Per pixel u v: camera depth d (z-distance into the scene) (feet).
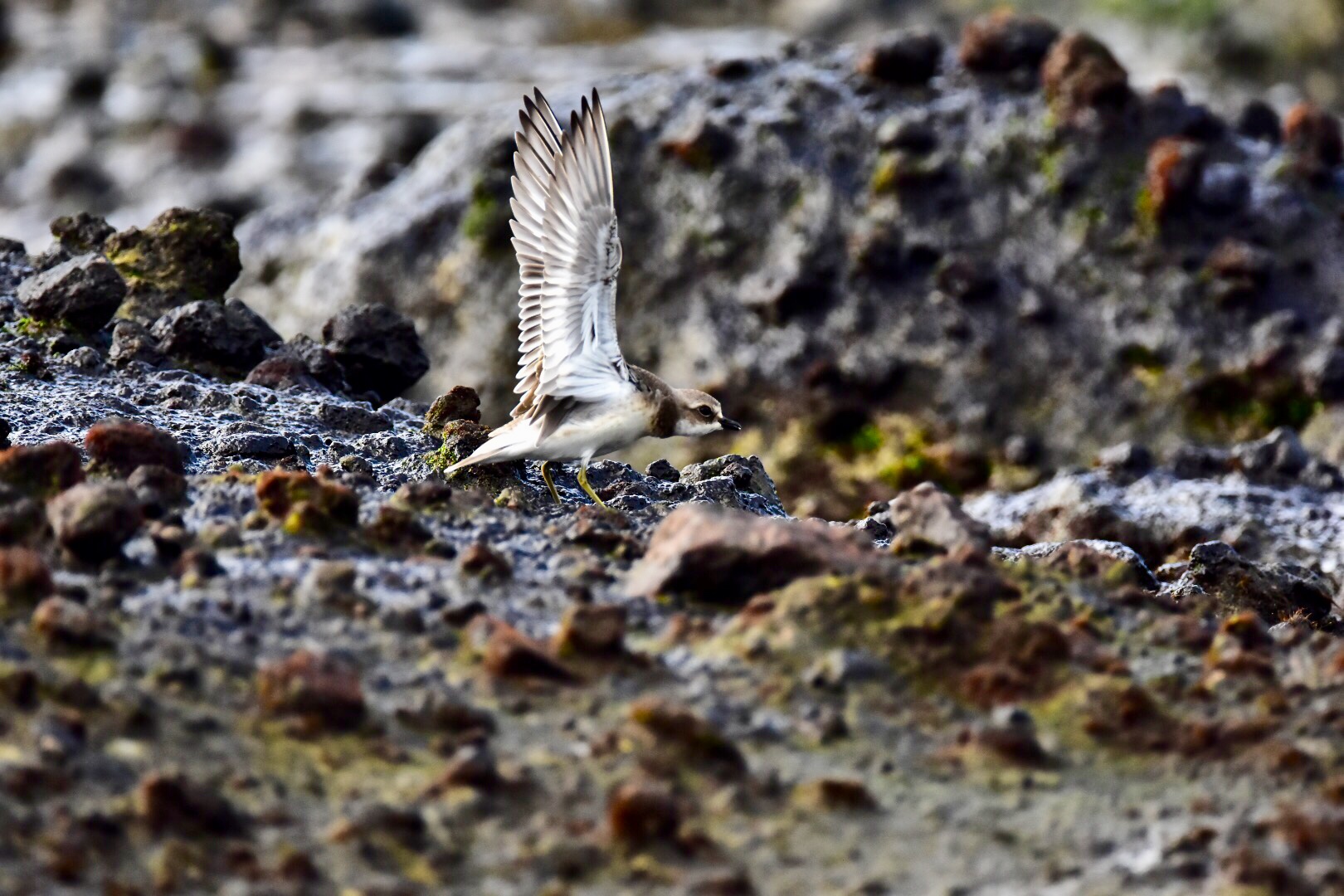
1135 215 74.23
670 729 27.17
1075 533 58.80
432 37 172.35
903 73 79.46
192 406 47.11
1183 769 27.91
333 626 29.53
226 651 28.27
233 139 142.41
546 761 26.76
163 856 23.85
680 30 173.68
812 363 73.10
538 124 38.60
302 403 48.34
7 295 52.90
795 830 25.98
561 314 38.60
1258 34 150.92
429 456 43.88
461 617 30.14
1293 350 70.64
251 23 174.81
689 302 76.02
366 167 86.74
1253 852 25.48
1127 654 31.01
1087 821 26.66
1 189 140.15
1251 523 57.11
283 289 82.02
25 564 29.01
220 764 25.88
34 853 23.76
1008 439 71.00
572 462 45.42
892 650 29.84
